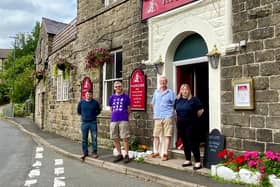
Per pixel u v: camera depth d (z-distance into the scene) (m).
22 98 41.72
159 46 9.01
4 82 55.19
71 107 14.61
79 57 13.75
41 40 23.52
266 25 6.37
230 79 6.98
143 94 9.43
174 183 6.34
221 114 7.16
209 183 6.07
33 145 13.23
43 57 21.97
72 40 14.55
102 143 11.55
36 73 21.86
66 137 15.18
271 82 6.25
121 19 10.73
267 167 5.77
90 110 9.33
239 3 6.87
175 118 8.20
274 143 6.15
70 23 15.65
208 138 7.21
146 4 9.49
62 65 15.00
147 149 9.19
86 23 13.16
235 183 6.01
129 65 10.22
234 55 6.92
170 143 8.57
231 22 7.01
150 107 9.24
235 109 6.84
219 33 7.29
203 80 8.50
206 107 8.38
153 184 6.60
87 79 12.72
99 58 11.18
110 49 11.37
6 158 9.98
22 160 9.59
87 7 13.11
